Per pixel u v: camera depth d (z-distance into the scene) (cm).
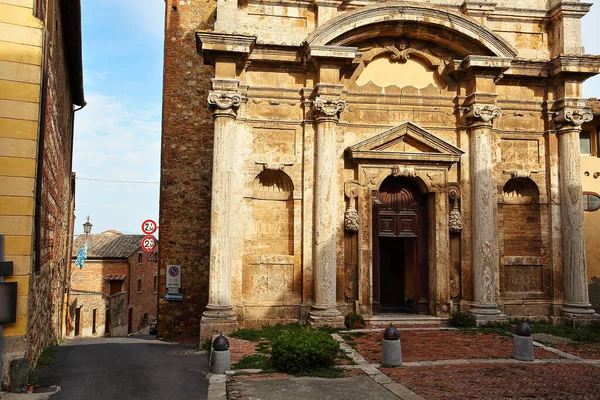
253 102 1789
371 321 1756
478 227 1803
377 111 1858
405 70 1903
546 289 1884
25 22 1077
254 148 1777
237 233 1720
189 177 2142
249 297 1736
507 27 1948
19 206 1044
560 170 1909
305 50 1772
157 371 1252
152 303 4919
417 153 1814
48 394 1022
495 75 1847
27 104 1062
